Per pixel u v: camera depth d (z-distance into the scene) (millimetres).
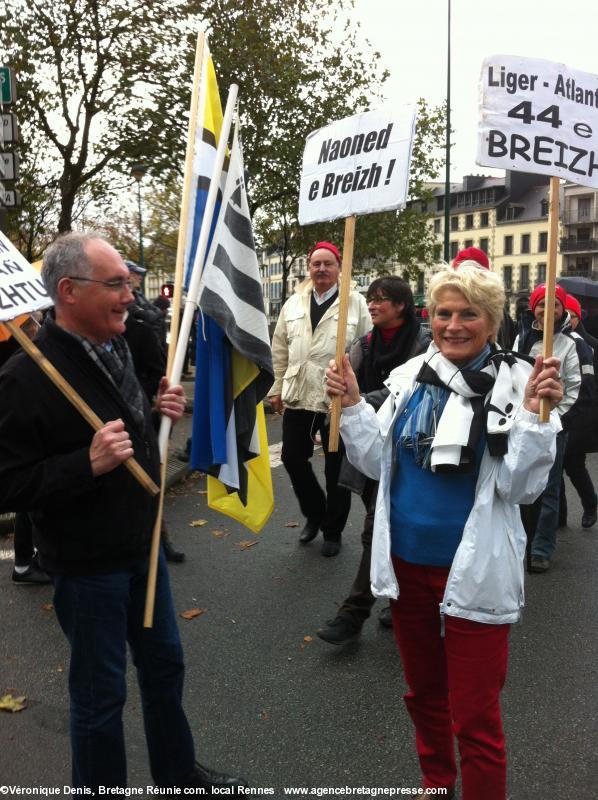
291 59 16125
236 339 2865
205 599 4383
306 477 5258
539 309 4934
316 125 17328
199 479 7504
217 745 2918
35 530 2244
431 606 2355
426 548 2273
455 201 90438
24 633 3920
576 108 2418
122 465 2182
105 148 15805
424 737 2480
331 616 4133
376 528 2348
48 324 2178
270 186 18141
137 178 16000
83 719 2176
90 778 2178
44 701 3262
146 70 14617
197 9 14461
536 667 3535
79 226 19766
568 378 4875
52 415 2084
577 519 6094
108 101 14984
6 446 2059
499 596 2158
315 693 3309
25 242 17297
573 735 2959
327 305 5078
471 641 2184
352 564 4961
